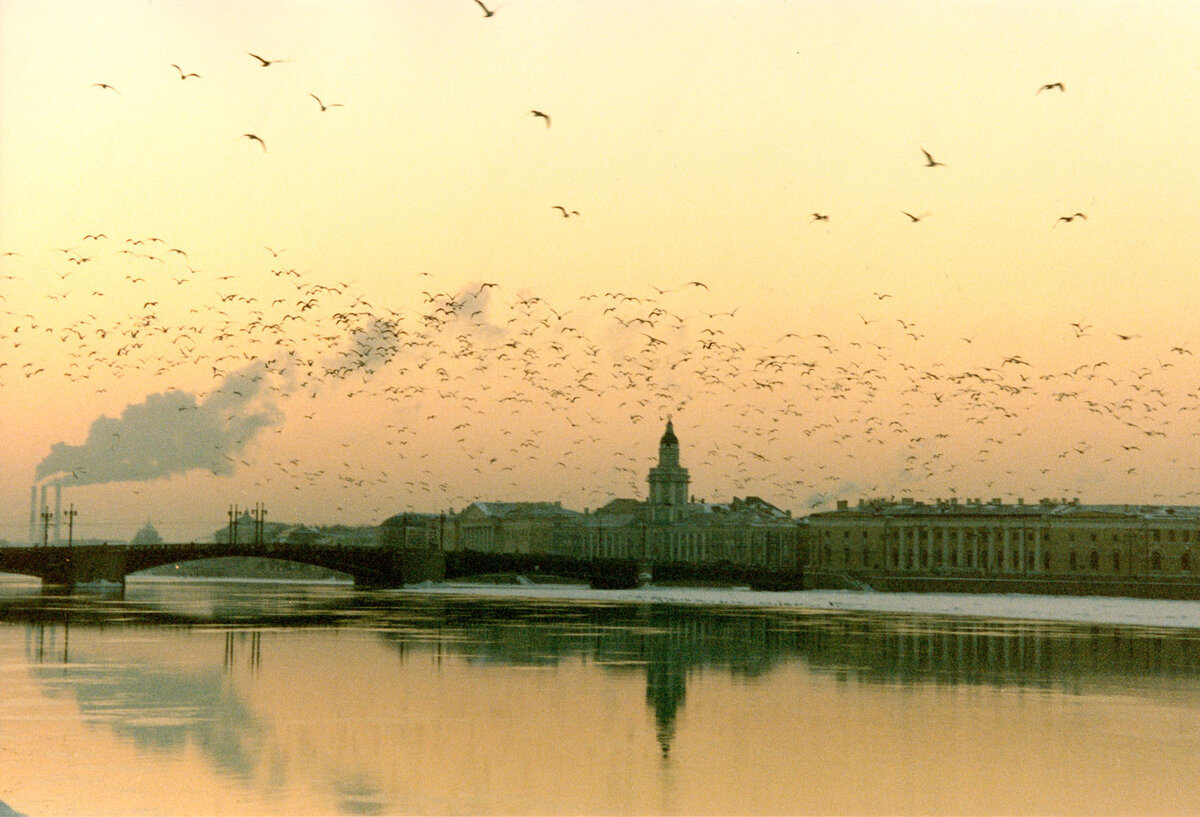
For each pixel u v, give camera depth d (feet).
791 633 389.19
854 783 158.92
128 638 350.43
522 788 155.33
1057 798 152.05
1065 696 233.35
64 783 155.53
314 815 142.51
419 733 190.80
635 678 257.55
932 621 474.08
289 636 363.97
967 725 200.03
